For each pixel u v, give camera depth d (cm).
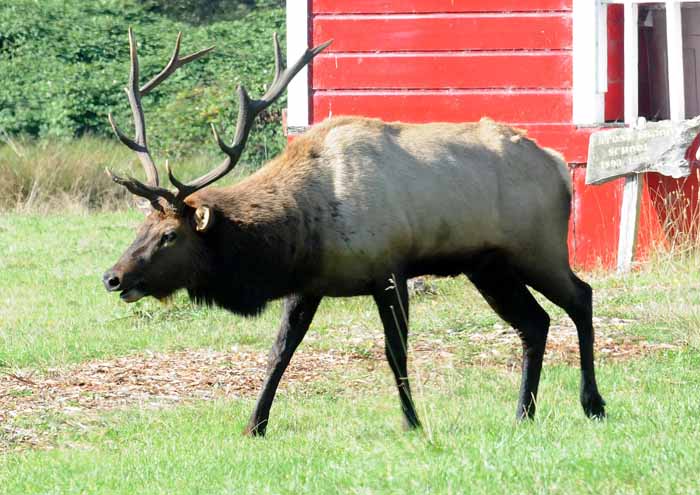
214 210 2116
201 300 2198
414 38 3869
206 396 2589
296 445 2014
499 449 1759
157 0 10469
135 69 2317
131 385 2688
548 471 1612
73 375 2788
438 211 2209
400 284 2180
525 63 3838
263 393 2180
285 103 7794
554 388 2453
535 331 2275
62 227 5125
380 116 3891
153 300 3591
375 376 2706
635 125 3697
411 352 2891
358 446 1931
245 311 2177
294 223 2136
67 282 3988
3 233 4975
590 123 3800
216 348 3052
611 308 3175
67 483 1870
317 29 3897
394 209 2166
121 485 1833
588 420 2136
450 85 3869
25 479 1916
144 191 2097
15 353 3005
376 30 3878
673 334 2922
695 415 2045
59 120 7606
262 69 8344
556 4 3816
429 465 1703
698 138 3628
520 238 2273
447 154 2239
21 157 5934
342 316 3341
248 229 2127
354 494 1598
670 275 3494
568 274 2320
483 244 2258
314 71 3906
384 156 2197
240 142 2211
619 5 3931
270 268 2144
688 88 4094
